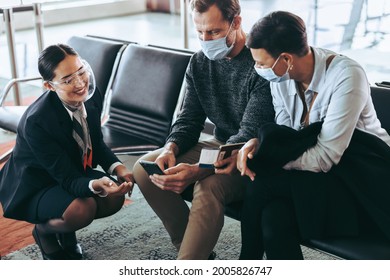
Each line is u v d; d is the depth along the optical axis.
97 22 7.71
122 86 3.23
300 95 2.28
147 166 2.41
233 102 2.58
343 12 4.70
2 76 5.67
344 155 2.14
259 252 2.30
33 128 2.43
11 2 4.27
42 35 4.66
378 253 2.00
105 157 2.69
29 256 2.84
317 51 2.20
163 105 3.04
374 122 2.21
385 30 4.52
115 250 2.84
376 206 2.07
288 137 2.16
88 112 2.58
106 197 2.58
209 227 2.30
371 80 4.37
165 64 3.07
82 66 2.44
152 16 7.89
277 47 2.13
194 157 2.65
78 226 2.50
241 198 2.41
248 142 2.26
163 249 2.84
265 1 5.14
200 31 2.44
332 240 2.08
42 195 2.52
